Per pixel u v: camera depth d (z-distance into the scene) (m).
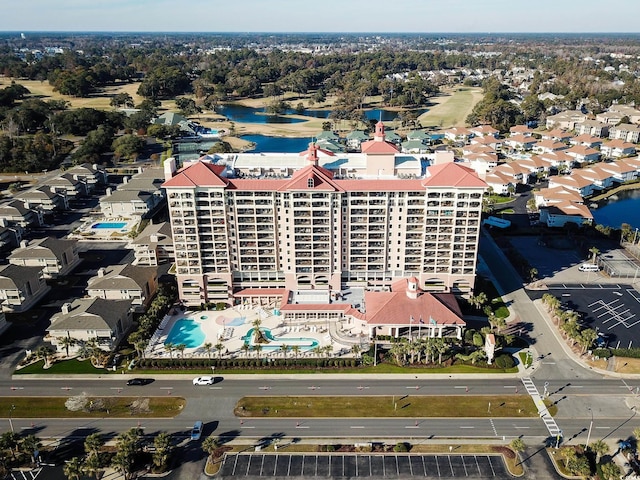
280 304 180.00
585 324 169.50
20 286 177.38
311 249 173.25
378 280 181.25
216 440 124.25
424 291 174.88
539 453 120.19
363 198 166.62
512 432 126.75
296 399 139.00
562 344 160.38
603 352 152.50
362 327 167.12
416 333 164.38
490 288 189.62
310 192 164.00
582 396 138.62
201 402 138.38
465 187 162.50
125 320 169.75
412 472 115.75
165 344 154.38
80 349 153.12
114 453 120.31
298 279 179.25
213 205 168.00
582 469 111.06
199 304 181.75
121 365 153.38
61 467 117.88
